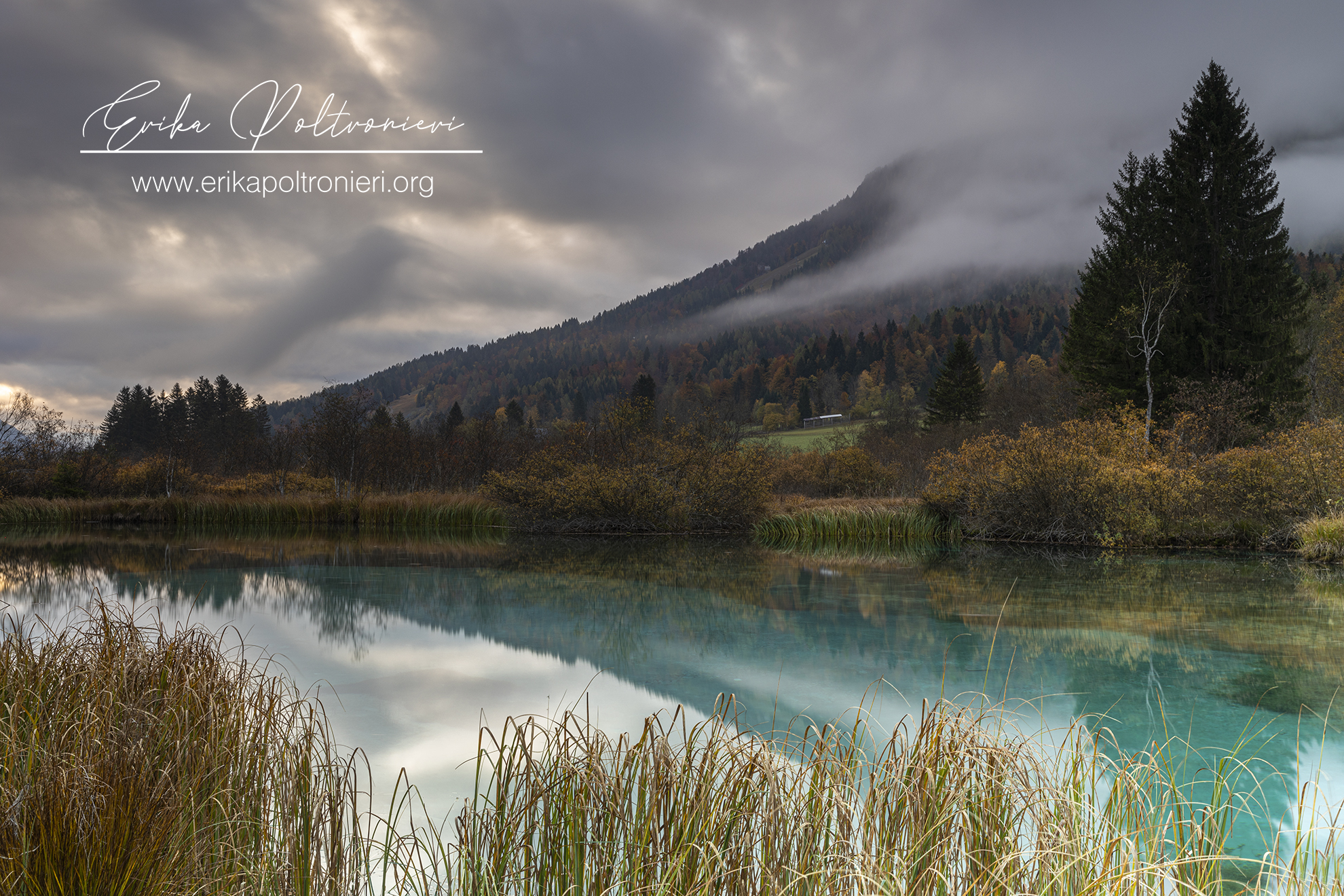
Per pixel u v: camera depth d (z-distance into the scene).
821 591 10.03
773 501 24.22
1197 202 26.34
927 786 2.34
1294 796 3.47
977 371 47.88
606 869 2.19
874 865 2.06
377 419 50.16
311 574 11.68
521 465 25.91
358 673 5.81
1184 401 21.69
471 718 4.68
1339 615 8.15
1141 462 17.06
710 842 2.10
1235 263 25.78
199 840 2.30
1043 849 2.16
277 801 2.61
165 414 79.00
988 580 11.14
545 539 19.70
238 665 4.14
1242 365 24.56
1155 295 24.41
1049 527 17.78
